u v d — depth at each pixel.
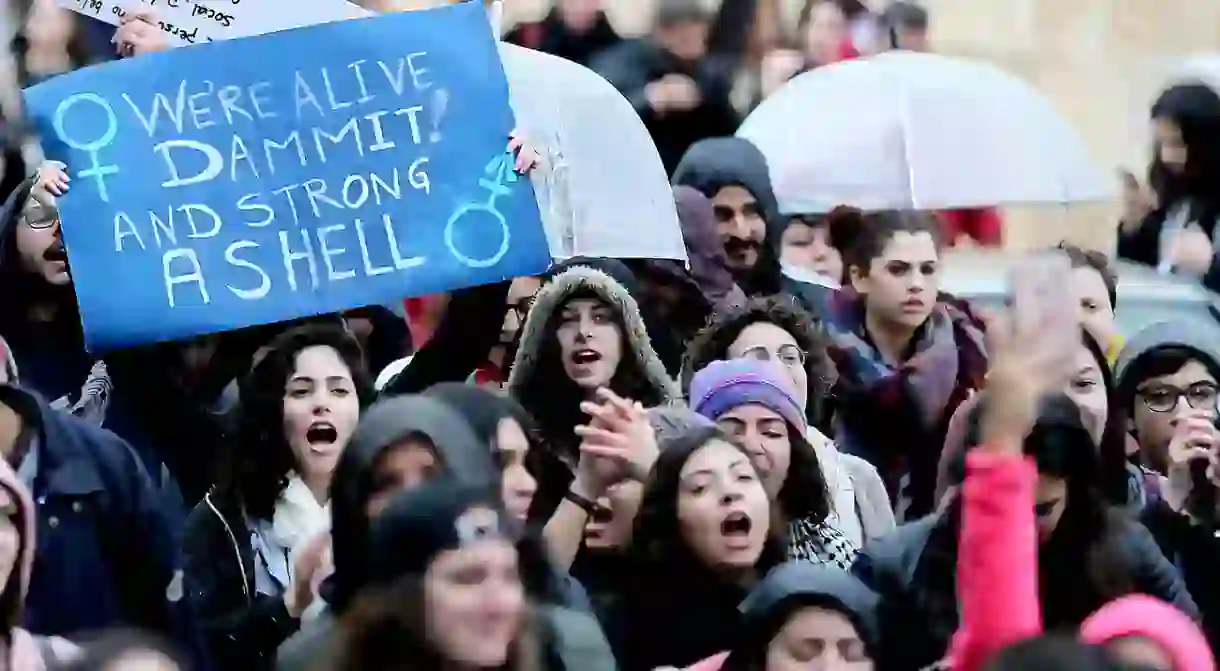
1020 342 12.49
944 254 18.78
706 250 16.20
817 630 12.99
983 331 16.86
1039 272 12.59
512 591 12.01
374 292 14.62
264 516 13.62
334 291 14.58
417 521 11.88
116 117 14.53
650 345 14.65
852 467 14.83
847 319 16.91
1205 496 15.71
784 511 14.12
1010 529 12.29
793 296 16.22
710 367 14.42
